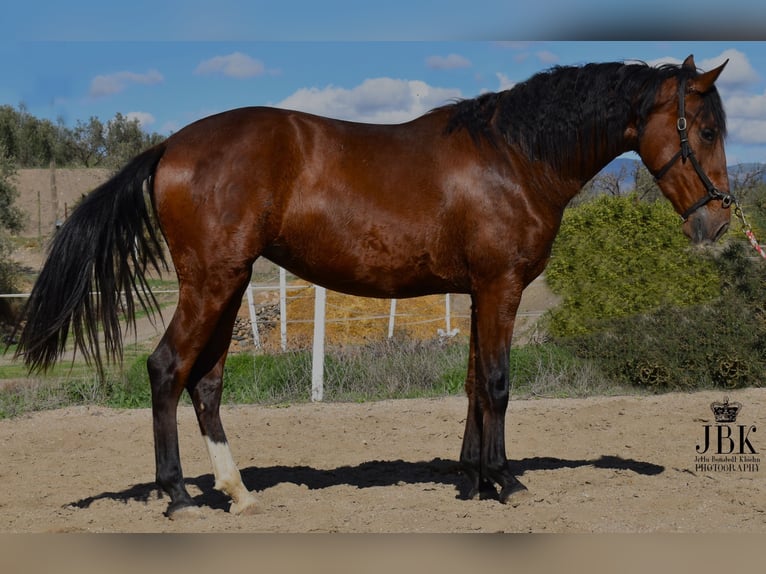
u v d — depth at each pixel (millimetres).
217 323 4543
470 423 5117
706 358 9141
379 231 4617
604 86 4859
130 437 7055
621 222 9648
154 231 4691
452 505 4855
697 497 4945
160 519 4617
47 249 4543
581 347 9727
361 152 4664
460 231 4680
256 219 4469
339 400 8797
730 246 9359
